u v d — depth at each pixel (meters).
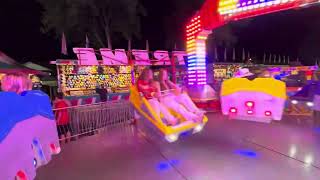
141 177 4.04
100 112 8.27
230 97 7.47
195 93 9.94
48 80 21.78
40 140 4.00
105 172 4.30
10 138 2.91
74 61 17.22
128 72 19.70
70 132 7.39
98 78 18.64
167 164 4.54
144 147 5.61
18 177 3.02
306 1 6.68
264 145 5.32
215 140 5.82
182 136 6.27
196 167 4.32
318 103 7.38
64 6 22.52
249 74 8.08
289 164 4.27
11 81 4.11
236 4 7.92
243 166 4.27
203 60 10.23
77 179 4.06
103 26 23.89
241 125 7.18
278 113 6.90
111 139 6.41
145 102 5.96
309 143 5.33
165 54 16.91
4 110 2.92
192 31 10.10
